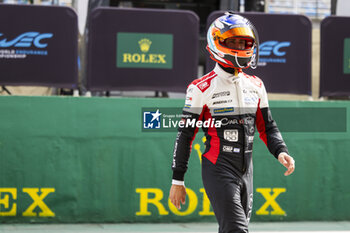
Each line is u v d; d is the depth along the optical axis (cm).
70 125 1129
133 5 1770
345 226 1163
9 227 1086
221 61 613
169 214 1156
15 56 1253
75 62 1272
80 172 1132
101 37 1273
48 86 1266
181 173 614
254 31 668
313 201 1205
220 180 593
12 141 1108
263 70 1331
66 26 1266
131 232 1066
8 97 1108
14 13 1250
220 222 584
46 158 1120
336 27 1345
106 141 1140
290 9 2036
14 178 1108
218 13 1308
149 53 1289
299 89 1342
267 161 1188
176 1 1791
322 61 1349
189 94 622
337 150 1212
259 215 1185
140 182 1148
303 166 1201
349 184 1216
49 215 1120
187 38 1301
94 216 1135
